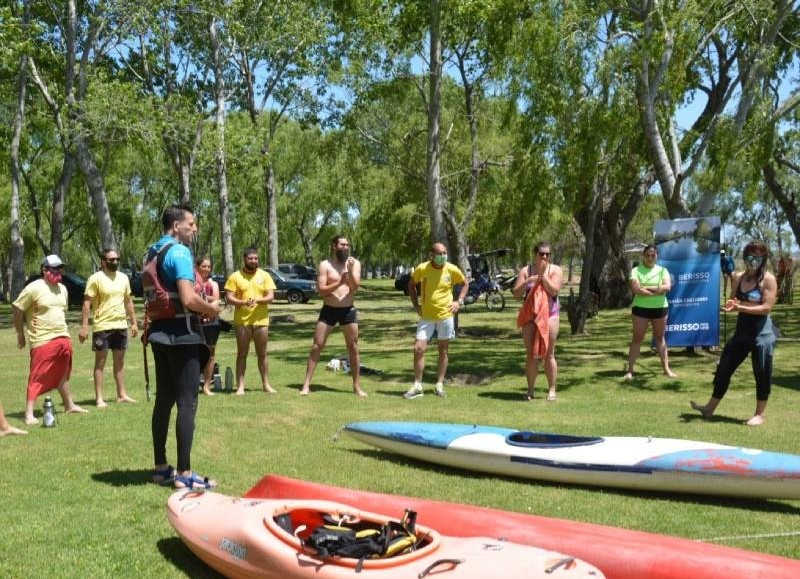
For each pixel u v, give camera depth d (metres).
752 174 16.83
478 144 29.73
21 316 9.02
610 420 9.26
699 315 14.40
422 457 7.40
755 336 8.84
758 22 15.73
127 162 43.78
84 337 10.08
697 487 6.25
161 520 5.54
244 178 38.62
